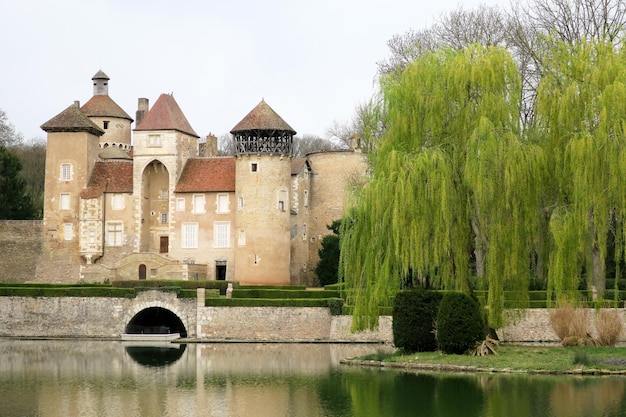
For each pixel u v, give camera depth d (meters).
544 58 40.69
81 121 84.00
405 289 46.69
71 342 61.03
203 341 61.09
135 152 82.81
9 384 39.38
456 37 66.50
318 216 89.12
